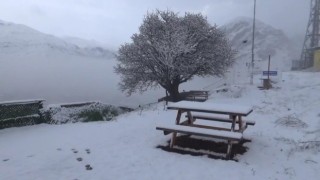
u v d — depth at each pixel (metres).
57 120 12.86
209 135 7.40
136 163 7.07
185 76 24.55
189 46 23.55
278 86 25.23
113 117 14.20
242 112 7.22
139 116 13.27
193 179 6.24
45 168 6.70
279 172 6.70
